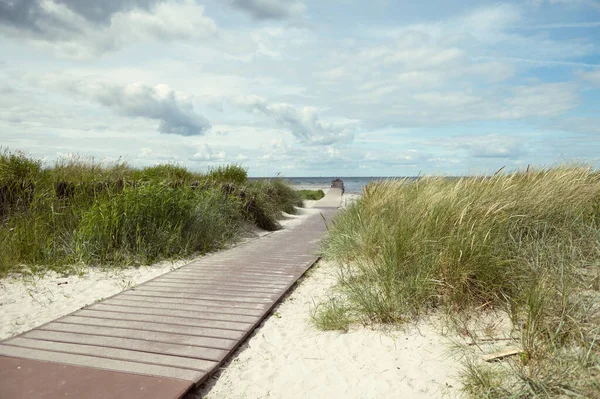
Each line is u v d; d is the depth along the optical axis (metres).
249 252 7.97
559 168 7.00
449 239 4.51
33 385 2.90
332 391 2.99
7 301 4.98
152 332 3.94
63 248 6.92
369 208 7.36
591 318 3.41
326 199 20.98
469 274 4.24
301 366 3.38
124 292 5.26
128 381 2.98
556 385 2.71
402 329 3.93
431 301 4.30
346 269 6.03
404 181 7.87
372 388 3.01
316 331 4.08
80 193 8.58
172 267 6.82
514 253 4.61
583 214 5.61
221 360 3.38
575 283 3.96
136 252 7.21
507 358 3.17
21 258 6.55
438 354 3.42
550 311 3.49
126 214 7.43
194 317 4.36
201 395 2.97
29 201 8.25
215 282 5.74
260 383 3.13
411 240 4.80
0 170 8.62
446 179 7.05
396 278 4.57
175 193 8.43
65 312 4.63
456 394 2.86
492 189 5.72
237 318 4.33
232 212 10.05
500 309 4.03
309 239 9.47
